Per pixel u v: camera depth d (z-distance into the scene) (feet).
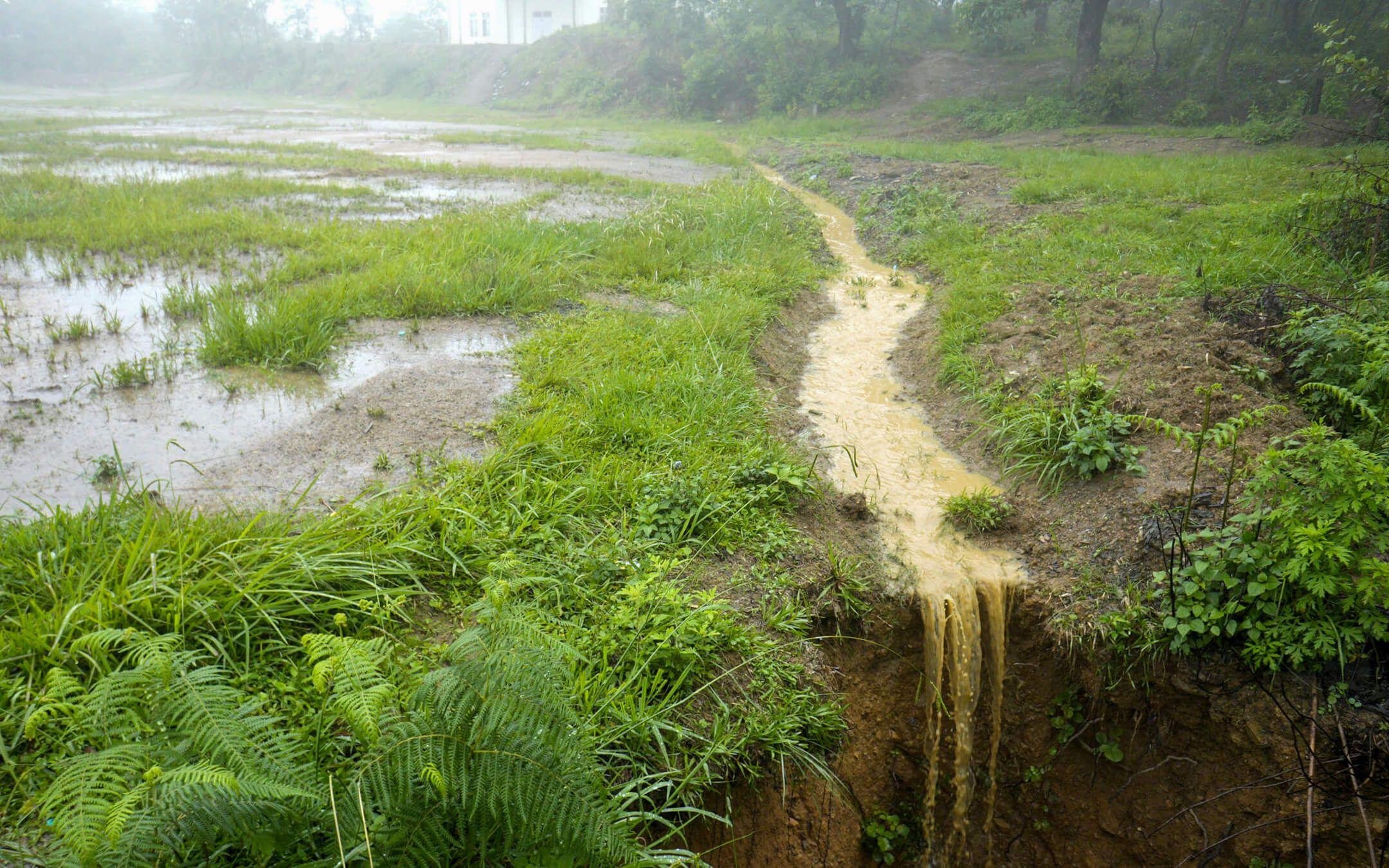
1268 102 85.15
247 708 9.86
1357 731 15.33
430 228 39.11
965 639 18.29
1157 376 24.47
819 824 15.40
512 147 88.58
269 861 9.75
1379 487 15.85
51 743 11.10
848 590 18.10
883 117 106.32
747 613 16.71
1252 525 17.08
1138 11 105.60
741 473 20.62
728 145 96.12
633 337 28.02
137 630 12.53
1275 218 38.24
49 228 38.75
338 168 65.36
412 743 9.73
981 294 33.81
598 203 52.34
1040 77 107.34
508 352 26.84
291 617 13.91
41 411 21.02
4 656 11.91
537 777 9.98
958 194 54.13
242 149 77.56
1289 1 95.76
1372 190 36.14
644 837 12.60
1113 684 17.65
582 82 152.05
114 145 77.46
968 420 25.90
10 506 16.62
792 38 128.77
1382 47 86.38
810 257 43.93
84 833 8.11
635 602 15.60
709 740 13.91
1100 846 18.13
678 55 142.51
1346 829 15.14
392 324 29.01
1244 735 16.35
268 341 25.35
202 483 18.10
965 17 96.63
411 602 15.08
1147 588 18.10
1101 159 63.67
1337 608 16.16
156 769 8.37
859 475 23.06
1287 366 24.40
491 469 18.88
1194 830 16.85
